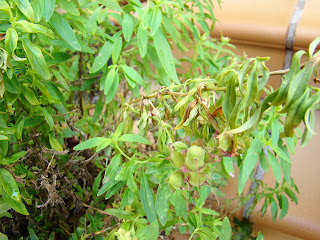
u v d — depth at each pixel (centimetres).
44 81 26
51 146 27
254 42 46
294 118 14
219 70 36
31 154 27
